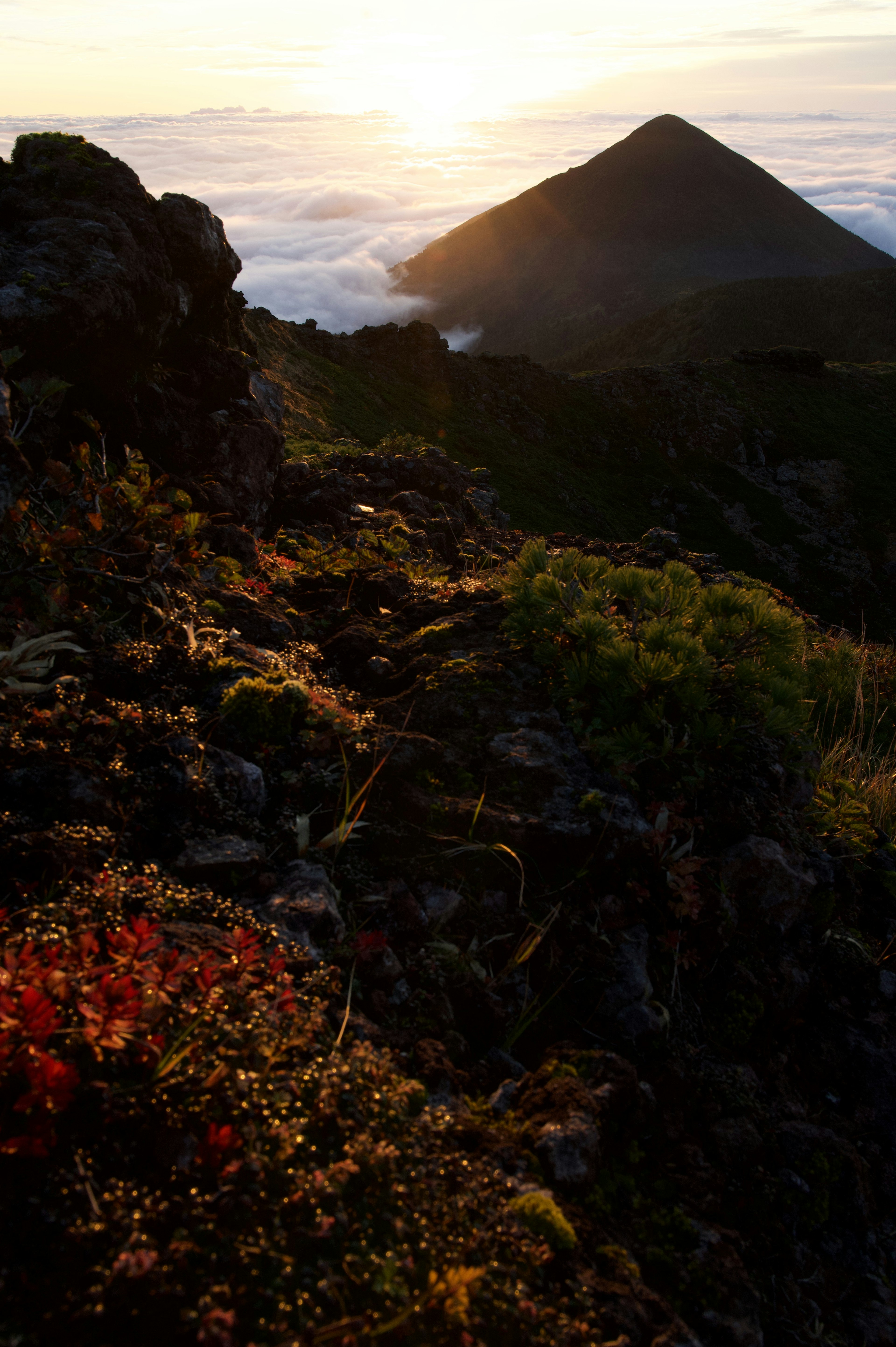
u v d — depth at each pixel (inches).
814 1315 111.9
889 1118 150.6
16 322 222.5
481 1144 99.6
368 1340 72.2
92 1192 77.4
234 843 131.5
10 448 147.3
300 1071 92.5
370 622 232.2
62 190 280.1
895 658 425.4
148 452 295.0
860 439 4025.6
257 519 336.2
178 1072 87.4
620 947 147.6
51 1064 75.7
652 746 171.8
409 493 435.8
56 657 154.7
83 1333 67.9
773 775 190.4
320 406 2450.8
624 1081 119.5
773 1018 156.6
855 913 192.5
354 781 155.9
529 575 227.8
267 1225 77.4
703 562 432.1
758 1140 129.4
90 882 111.8
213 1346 65.7
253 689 159.2
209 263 313.1
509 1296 80.9
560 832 153.3
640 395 3855.8
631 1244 102.7
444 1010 126.1
